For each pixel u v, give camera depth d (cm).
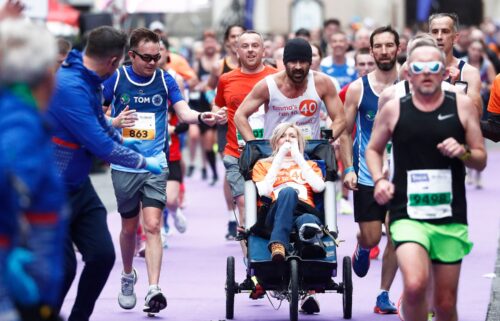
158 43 1534
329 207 1419
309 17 5444
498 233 2253
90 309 1241
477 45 3212
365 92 1515
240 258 1994
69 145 1198
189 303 1595
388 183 1125
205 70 3269
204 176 3425
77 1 5075
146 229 1496
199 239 2242
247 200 1418
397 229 1125
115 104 1549
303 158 1426
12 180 794
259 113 1848
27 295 805
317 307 1503
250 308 1558
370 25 5516
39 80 823
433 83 1108
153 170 1218
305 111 1555
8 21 829
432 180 1123
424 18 4694
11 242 802
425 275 1091
